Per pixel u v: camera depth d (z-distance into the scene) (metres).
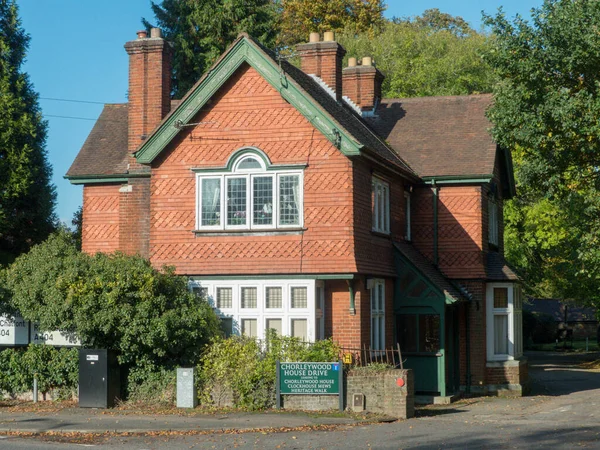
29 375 22.62
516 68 25.19
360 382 20.75
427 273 26.52
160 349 21.55
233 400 21.27
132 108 27.33
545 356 54.50
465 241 28.47
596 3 23.34
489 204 30.73
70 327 21.95
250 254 23.81
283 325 23.36
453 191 28.73
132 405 21.70
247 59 23.91
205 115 24.47
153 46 27.39
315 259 23.31
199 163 24.42
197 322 22.19
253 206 23.95
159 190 24.69
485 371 28.45
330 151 23.47
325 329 23.77
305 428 18.48
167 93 27.78
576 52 23.58
